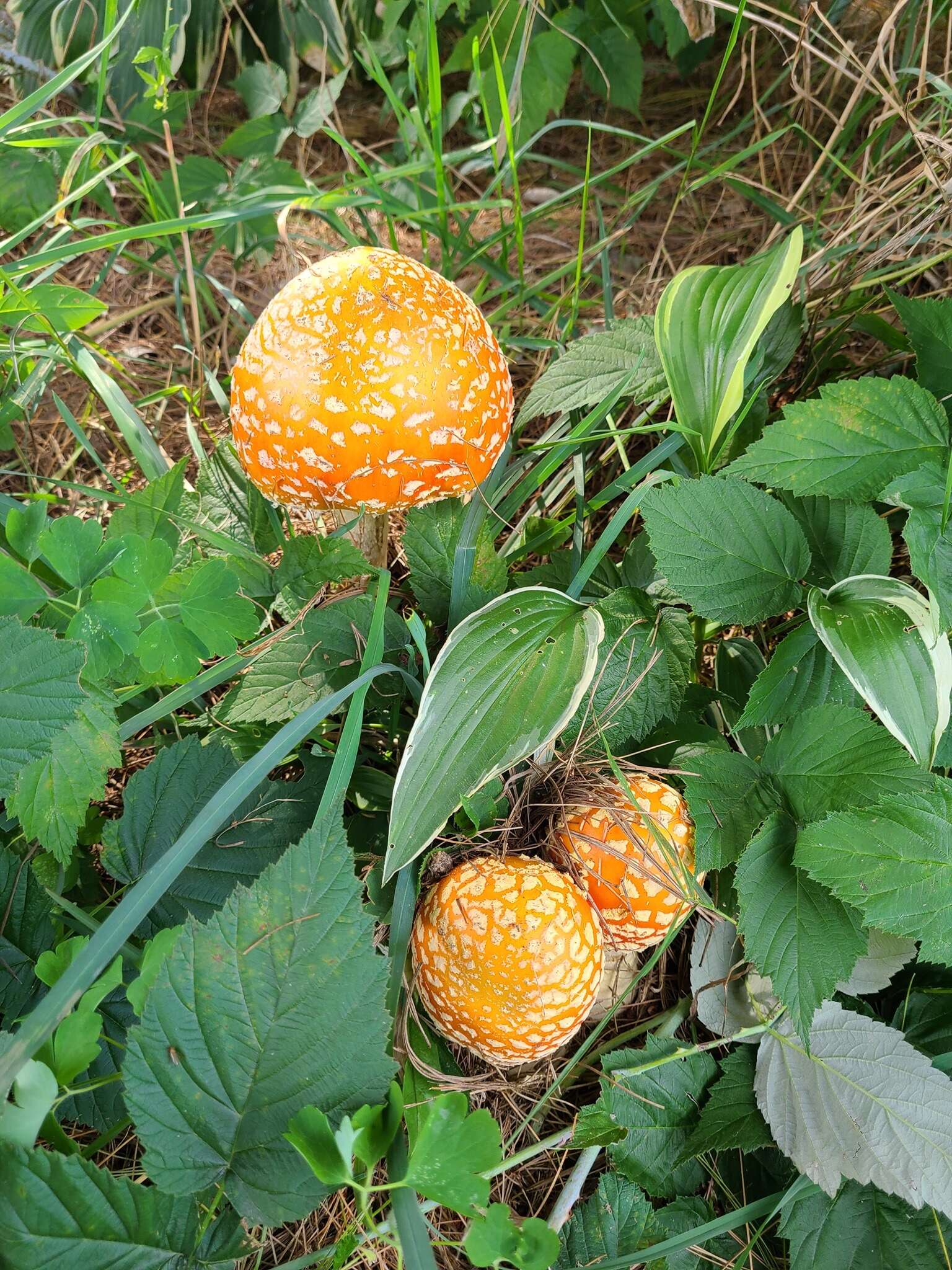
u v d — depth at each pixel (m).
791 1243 0.37
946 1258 0.36
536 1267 0.26
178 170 0.66
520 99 0.68
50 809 0.34
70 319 0.51
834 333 0.56
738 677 0.48
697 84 0.88
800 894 0.36
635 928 0.38
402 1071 0.38
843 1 0.66
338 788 0.33
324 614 0.41
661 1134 0.39
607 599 0.43
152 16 0.69
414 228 0.76
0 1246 0.25
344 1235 0.29
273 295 0.71
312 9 0.70
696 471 0.50
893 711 0.37
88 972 0.27
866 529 0.43
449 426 0.38
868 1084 0.37
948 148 0.55
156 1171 0.27
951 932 0.34
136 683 0.39
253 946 0.29
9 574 0.35
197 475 0.55
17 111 0.48
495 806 0.39
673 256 0.73
